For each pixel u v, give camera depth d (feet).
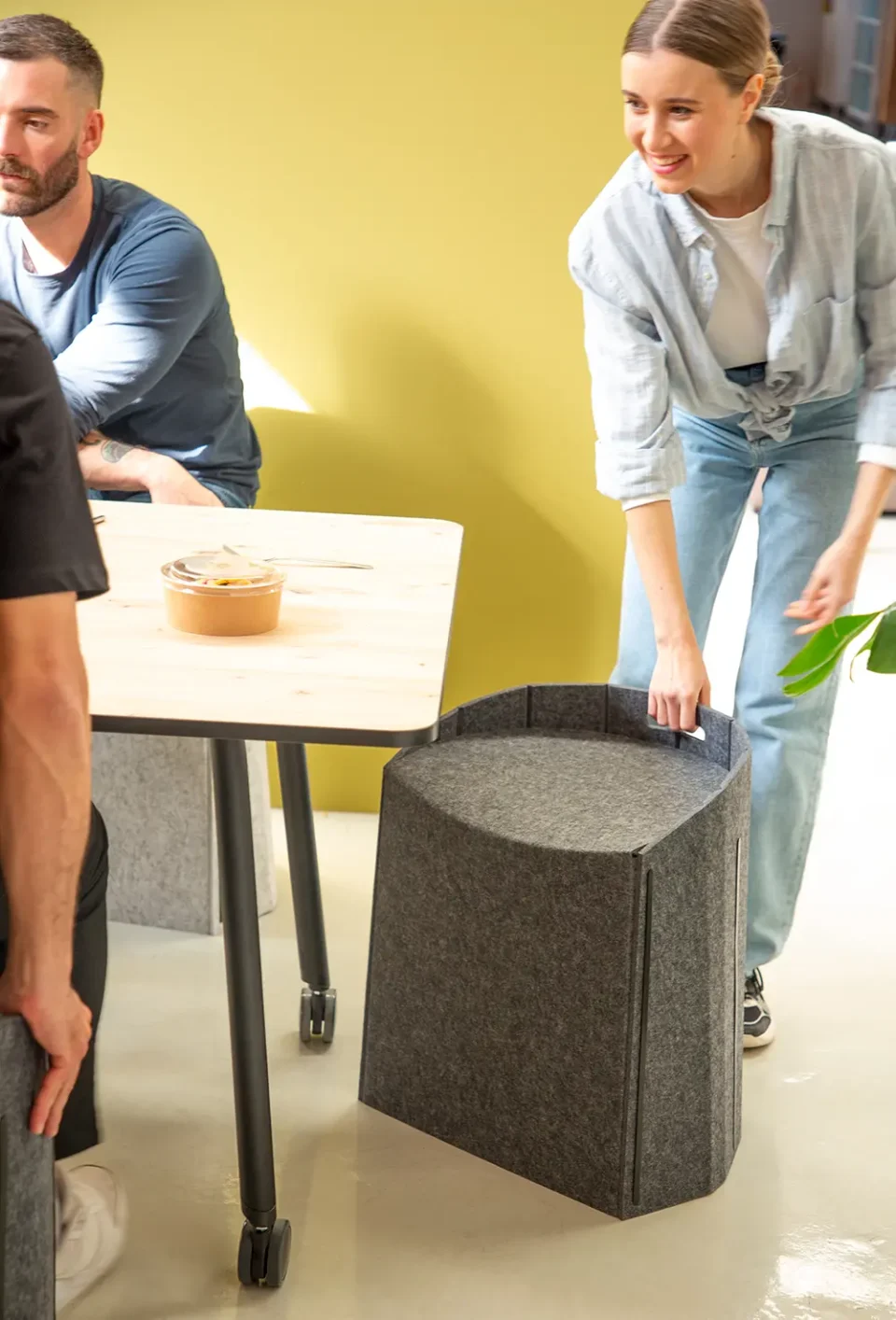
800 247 6.13
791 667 3.34
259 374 8.60
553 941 5.59
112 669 4.67
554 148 8.08
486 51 7.97
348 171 8.21
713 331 6.48
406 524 6.48
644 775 6.14
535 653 8.98
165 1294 5.36
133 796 7.86
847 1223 5.84
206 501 7.68
